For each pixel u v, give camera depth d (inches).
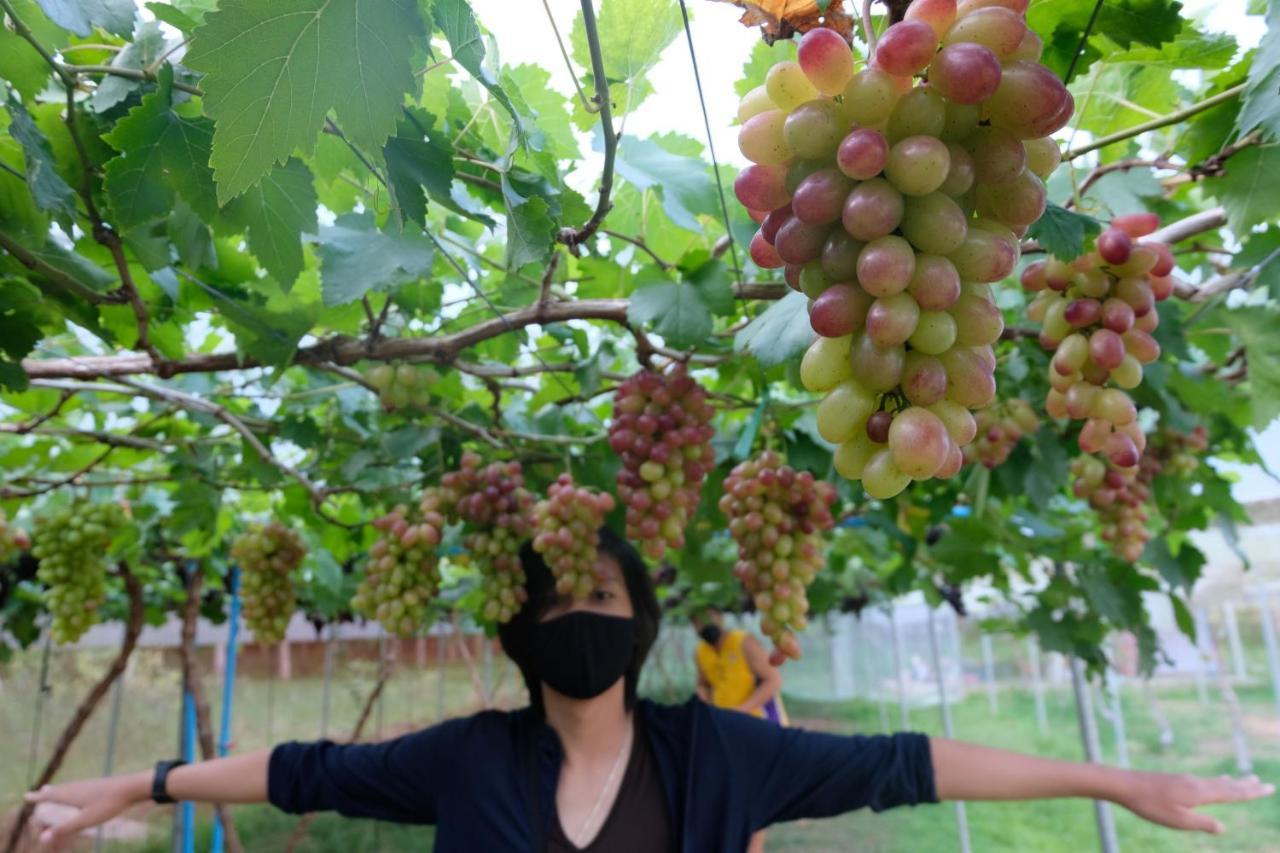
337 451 122.2
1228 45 53.4
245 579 123.4
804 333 55.1
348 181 66.1
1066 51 49.6
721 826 82.3
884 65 30.7
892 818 375.6
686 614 269.6
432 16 39.0
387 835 341.4
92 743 304.2
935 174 31.2
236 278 78.2
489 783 83.8
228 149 32.8
